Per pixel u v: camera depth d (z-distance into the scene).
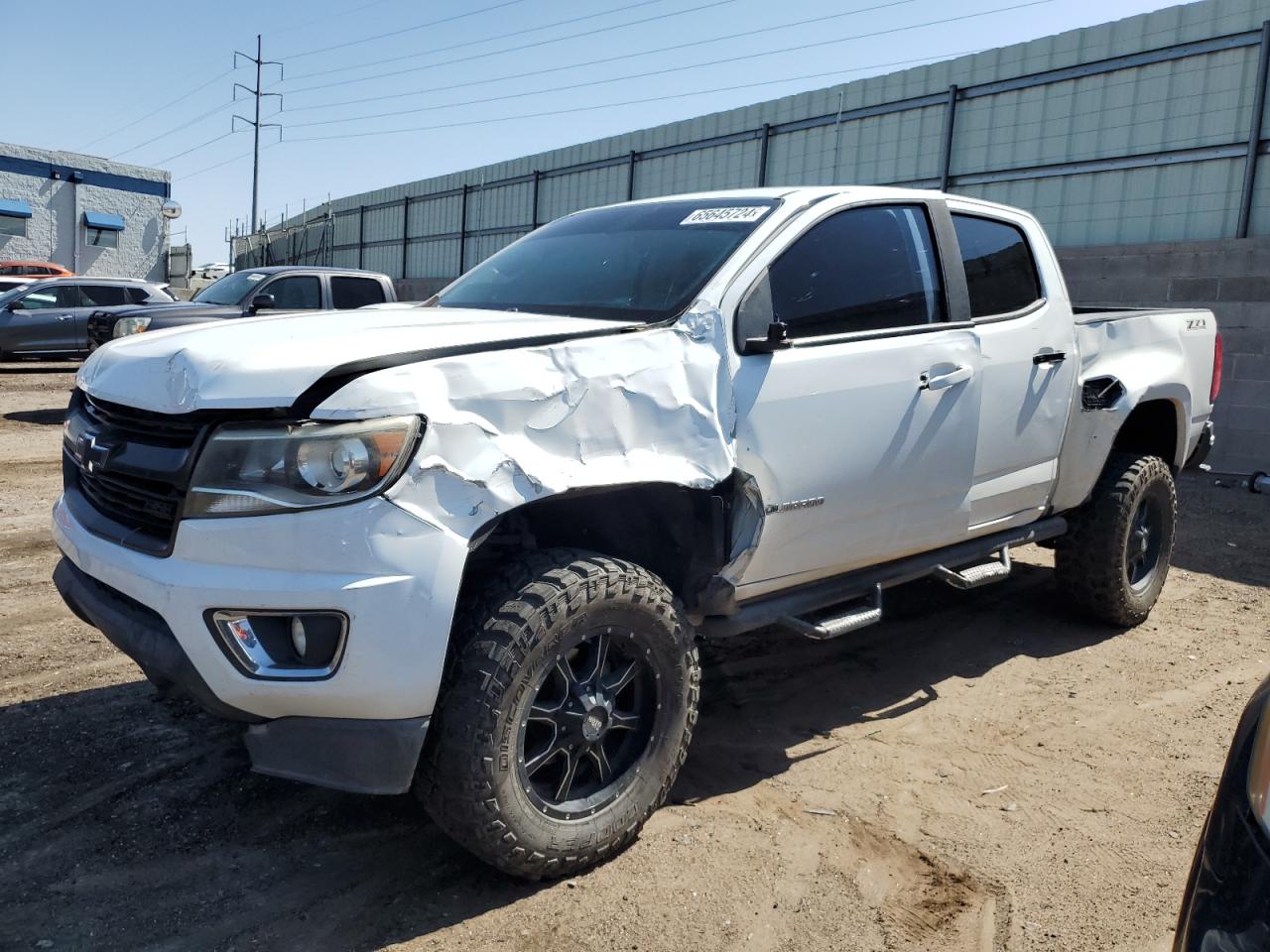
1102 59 13.96
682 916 2.61
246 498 2.36
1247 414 10.35
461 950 2.45
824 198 3.59
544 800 2.68
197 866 2.76
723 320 3.08
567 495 2.72
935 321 3.83
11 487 7.59
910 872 2.87
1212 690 4.32
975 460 3.91
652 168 22.33
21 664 4.09
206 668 2.40
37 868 2.72
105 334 10.80
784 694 4.17
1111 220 13.99
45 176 37.75
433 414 2.42
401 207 32.41
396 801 3.15
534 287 3.67
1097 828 3.14
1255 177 12.31
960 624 5.13
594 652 2.74
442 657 2.41
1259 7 12.20
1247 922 1.41
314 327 2.86
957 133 16.05
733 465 3.00
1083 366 4.59
